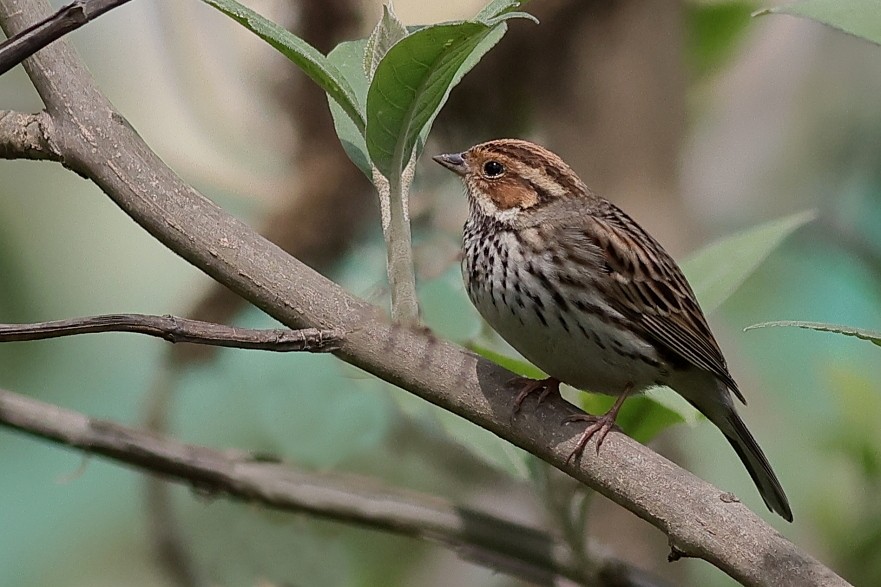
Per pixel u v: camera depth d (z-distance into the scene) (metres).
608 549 8.51
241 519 11.69
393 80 5.57
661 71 12.33
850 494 9.35
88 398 12.34
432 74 5.56
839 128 14.37
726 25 13.28
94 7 4.96
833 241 14.11
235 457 8.80
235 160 12.44
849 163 14.31
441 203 12.41
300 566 11.77
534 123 12.43
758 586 5.25
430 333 5.92
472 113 12.36
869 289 13.75
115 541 12.94
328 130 12.02
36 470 13.02
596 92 12.14
